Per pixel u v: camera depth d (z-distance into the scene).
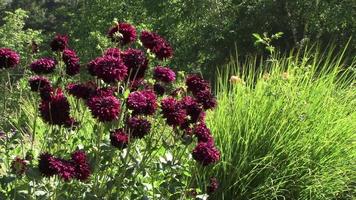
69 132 3.01
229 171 3.94
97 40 24.27
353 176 4.15
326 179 4.02
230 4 23.64
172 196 3.04
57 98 2.77
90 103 2.56
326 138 4.12
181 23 24.50
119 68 2.66
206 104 3.01
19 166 2.61
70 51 2.94
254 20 22.98
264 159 3.84
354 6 20.42
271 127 4.07
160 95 3.05
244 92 4.45
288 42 22.95
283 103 4.27
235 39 23.44
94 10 28.73
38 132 3.62
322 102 4.39
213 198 3.89
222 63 23.19
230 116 4.23
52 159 2.49
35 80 2.85
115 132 2.72
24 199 2.68
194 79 3.12
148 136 3.12
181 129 3.00
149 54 2.93
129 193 3.02
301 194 3.98
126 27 2.97
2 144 2.94
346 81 4.87
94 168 2.79
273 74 4.68
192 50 24.19
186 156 3.29
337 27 20.97
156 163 2.97
